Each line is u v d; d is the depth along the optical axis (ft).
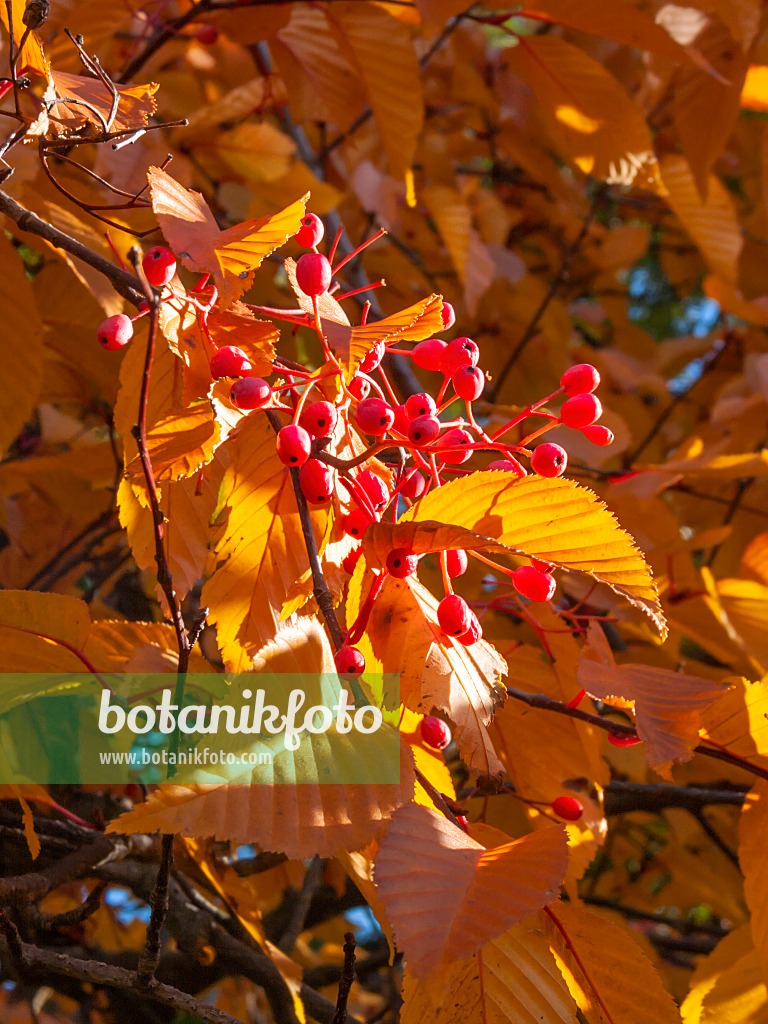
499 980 1.88
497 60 5.60
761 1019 2.30
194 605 3.64
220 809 1.75
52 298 3.13
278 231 1.85
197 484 2.03
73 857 2.49
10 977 3.50
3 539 4.05
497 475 1.83
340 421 1.92
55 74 2.08
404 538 1.79
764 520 4.65
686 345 5.72
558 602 3.00
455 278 5.34
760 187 5.88
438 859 1.73
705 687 2.04
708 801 3.00
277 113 4.71
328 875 3.97
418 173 5.43
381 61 3.06
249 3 3.21
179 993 2.10
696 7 3.15
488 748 1.83
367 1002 5.76
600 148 3.48
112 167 3.15
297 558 1.97
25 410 2.48
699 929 4.61
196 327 1.92
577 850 2.30
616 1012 1.88
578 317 6.14
